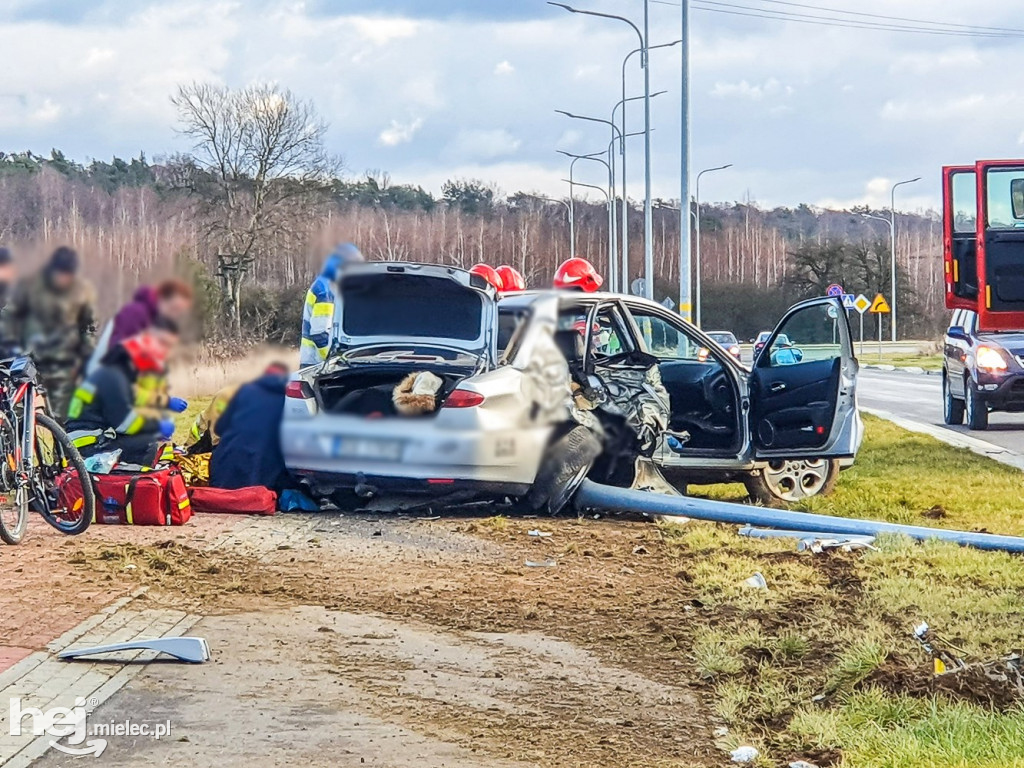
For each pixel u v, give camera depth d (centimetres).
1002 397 2195
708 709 647
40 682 641
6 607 769
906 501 1298
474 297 1188
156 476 1066
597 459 1188
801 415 1259
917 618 786
